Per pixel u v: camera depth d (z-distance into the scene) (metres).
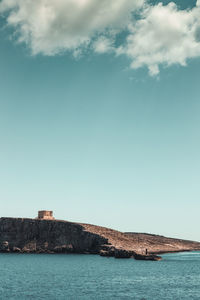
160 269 153.75
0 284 103.25
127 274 131.62
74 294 87.44
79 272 136.00
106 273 133.50
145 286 102.75
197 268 162.88
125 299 82.19
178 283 110.81
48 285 101.69
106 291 92.44
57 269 146.62
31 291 91.25
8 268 149.88
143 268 155.62
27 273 131.88
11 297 83.31
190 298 84.75
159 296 86.62
